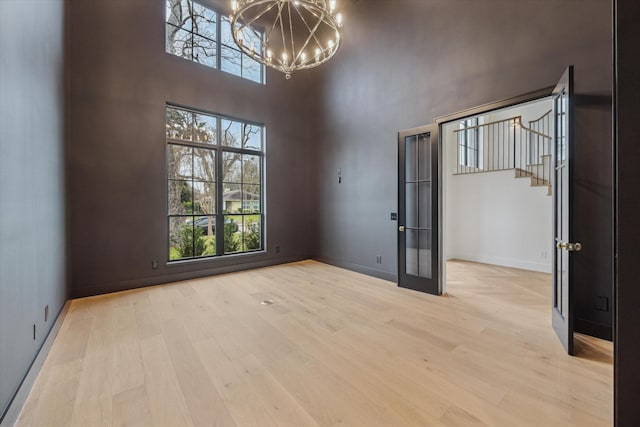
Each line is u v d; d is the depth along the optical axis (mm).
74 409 1617
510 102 3090
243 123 5180
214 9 4797
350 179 5066
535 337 2492
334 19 2729
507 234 5613
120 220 3836
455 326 2721
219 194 4855
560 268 2566
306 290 3885
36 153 2162
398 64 4242
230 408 1633
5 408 1530
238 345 2359
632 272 1042
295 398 1718
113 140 3785
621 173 1060
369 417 1562
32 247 2025
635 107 1038
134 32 3959
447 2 3648
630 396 1047
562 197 2537
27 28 1976
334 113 5363
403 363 2090
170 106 4340
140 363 2088
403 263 4082
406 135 4070
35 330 2045
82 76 3564
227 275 4699
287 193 5676
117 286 3809
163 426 1501
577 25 2631
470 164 7195
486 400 1692
